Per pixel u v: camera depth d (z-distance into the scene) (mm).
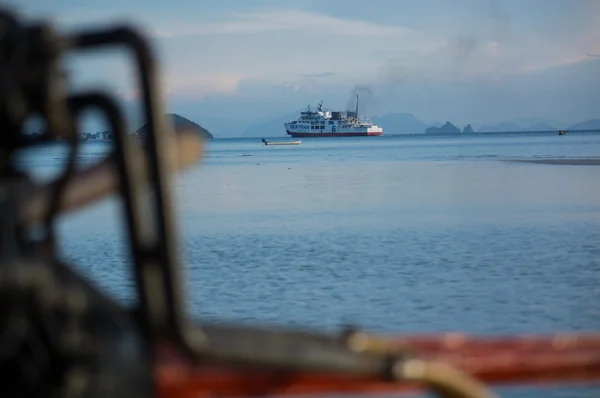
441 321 18312
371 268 26922
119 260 28391
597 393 10680
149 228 2498
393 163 111500
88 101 2436
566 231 36594
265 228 39719
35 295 2350
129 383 2498
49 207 2693
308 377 3336
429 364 3039
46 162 94125
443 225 39750
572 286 22844
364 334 3131
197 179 82812
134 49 2367
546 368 3635
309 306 20312
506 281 23984
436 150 171750
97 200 2811
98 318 2506
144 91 2393
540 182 67000
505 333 16891
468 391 3068
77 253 30625
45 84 2303
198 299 21359
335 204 51781
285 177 83688
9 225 2520
